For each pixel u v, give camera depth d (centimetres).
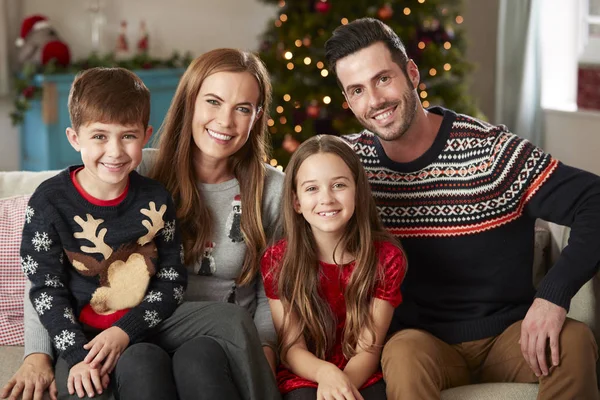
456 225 202
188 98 199
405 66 202
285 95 412
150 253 192
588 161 454
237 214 207
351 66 200
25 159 504
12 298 207
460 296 204
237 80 196
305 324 194
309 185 191
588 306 207
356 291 192
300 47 419
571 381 177
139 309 184
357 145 213
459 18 458
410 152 206
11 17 509
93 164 183
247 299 212
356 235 196
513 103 483
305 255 196
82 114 181
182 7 559
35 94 468
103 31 540
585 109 468
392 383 178
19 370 179
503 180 198
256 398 175
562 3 478
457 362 198
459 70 433
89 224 186
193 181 205
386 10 409
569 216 194
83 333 179
